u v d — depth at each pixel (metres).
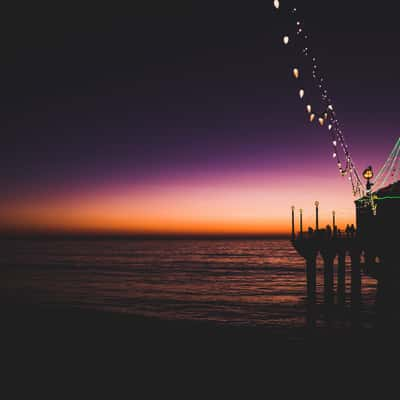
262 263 129.38
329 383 21.67
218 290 64.69
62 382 22.09
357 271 32.28
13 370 24.16
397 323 26.72
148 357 26.48
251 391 20.75
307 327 33.47
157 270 101.31
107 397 20.16
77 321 37.72
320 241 33.50
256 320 38.91
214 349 28.25
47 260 141.50
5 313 41.62
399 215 27.05
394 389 20.75
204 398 19.97
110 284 71.06
